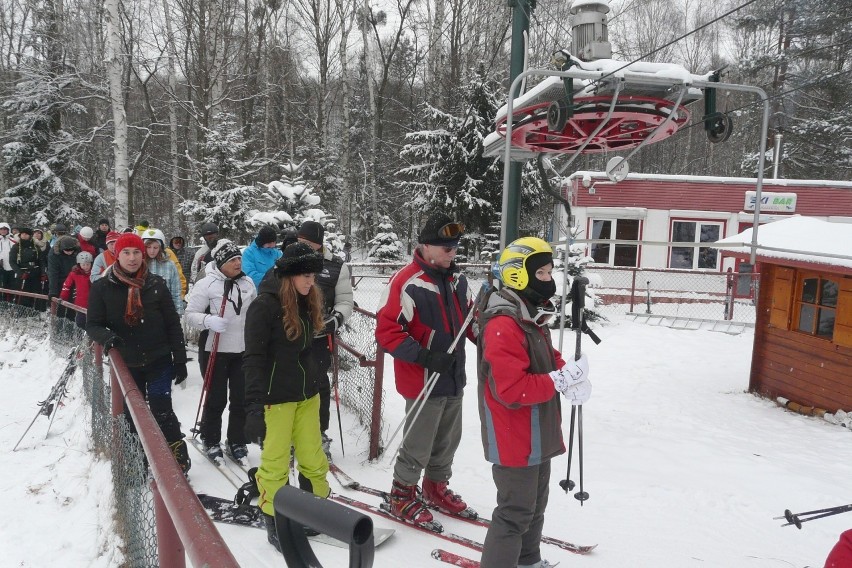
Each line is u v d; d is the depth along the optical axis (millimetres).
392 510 3676
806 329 7434
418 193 19203
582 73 3641
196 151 22734
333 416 5852
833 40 16250
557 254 13039
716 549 3641
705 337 12141
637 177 16031
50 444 5500
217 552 1156
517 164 5652
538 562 3029
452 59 23484
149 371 3990
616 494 4449
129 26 21016
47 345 9328
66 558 3492
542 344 2738
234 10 24438
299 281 3215
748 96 30438
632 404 7539
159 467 1660
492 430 2688
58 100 20328
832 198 15680
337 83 31766
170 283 5977
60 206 20141
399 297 3480
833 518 4141
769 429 6625
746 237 7738
